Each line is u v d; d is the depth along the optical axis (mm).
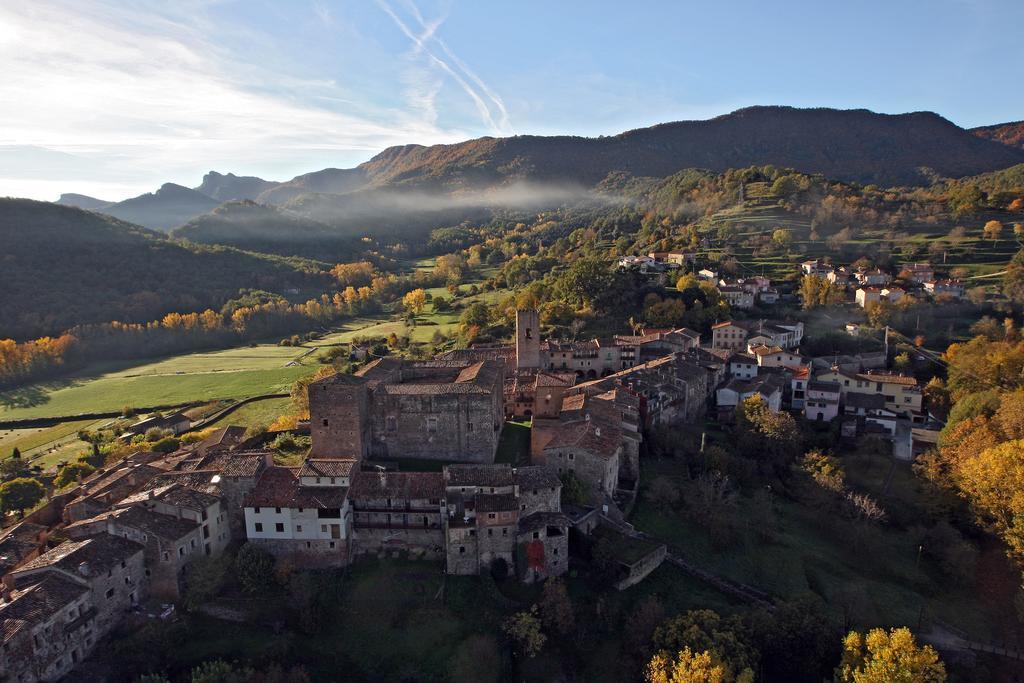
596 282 183500
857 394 135375
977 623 78625
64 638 61781
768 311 189500
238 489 80062
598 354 146125
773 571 84000
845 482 104000
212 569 72125
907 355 157500
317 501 76812
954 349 153250
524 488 78125
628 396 109062
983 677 70188
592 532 82938
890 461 113938
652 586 78438
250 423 137375
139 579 71250
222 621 71250
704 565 83188
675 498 92875
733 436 115062
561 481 84188
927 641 74188
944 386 140125
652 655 66188
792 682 68062
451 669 66688
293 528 77375
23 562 73125
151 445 115875
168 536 71188
